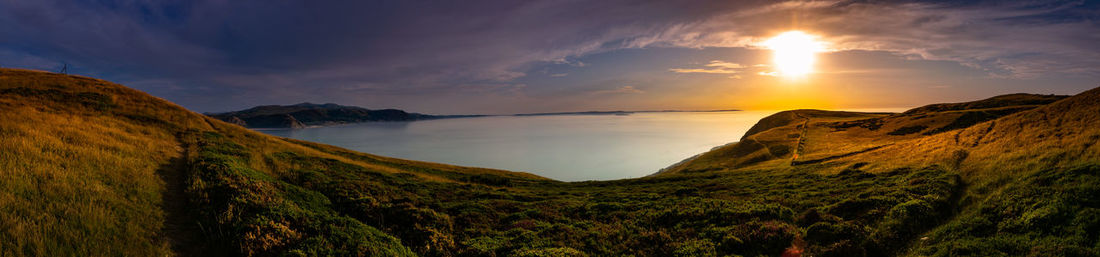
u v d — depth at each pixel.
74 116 33.38
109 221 13.05
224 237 14.05
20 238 10.48
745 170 48.41
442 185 32.84
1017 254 12.38
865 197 22.00
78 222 12.32
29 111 30.72
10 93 38.06
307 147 50.38
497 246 17.73
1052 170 18.23
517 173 61.38
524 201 28.88
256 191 19.91
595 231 20.06
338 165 36.19
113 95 46.69
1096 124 25.22
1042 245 12.41
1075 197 14.67
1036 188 16.50
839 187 27.14
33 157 17.62
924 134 73.19
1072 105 32.84
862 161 37.34
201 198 17.47
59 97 40.47
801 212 21.62
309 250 13.99
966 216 16.20
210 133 40.88
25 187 13.85
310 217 17.88
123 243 12.06
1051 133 26.89
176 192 18.78
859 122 98.56
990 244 13.22
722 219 20.69
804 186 29.52
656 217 22.22
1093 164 17.36
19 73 49.69
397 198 25.31
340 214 20.73
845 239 15.99
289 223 16.27
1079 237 12.30
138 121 39.03
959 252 13.18
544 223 21.53
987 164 23.83
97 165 18.83
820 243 16.19
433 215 21.62
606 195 31.09
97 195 14.87
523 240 18.61
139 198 16.14
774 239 17.00
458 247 17.84
